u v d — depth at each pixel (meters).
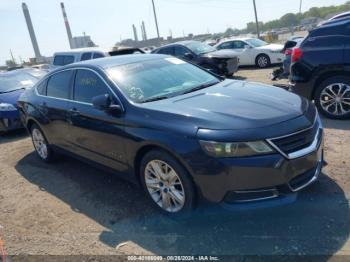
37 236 3.75
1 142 7.95
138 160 3.88
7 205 4.58
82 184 4.90
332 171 4.27
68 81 4.97
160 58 5.01
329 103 6.41
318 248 3.00
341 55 6.04
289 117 3.34
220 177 3.14
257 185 3.12
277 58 16.41
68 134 4.94
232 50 17.62
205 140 3.16
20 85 9.29
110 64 4.60
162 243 3.35
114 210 4.06
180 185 3.50
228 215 3.60
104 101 3.92
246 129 3.13
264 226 3.38
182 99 3.89
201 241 3.29
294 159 3.19
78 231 3.74
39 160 6.20
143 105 3.83
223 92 4.05
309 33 6.45
